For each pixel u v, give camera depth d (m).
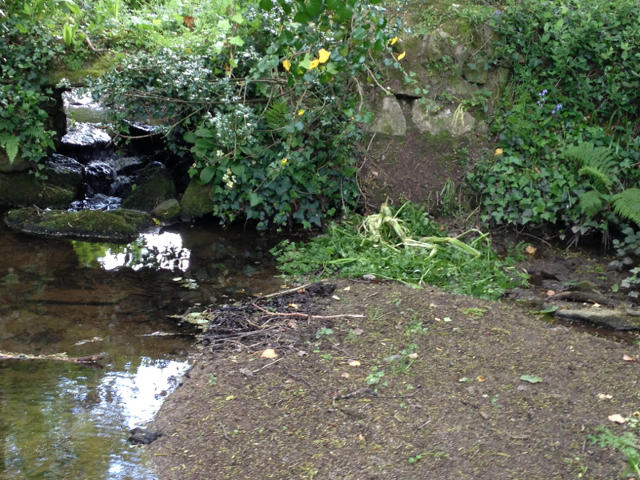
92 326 4.62
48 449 3.21
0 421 3.43
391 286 5.14
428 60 6.83
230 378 3.82
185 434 3.34
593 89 6.72
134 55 6.66
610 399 3.60
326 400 3.56
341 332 4.35
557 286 5.55
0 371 3.96
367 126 6.76
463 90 6.86
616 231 6.54
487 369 3.87
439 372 3.84
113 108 6.75
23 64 6.61
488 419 3.38
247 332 4.43
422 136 6.80
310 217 6.62
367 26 5.21
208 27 6.92
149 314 4.84
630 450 3.10
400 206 6.67
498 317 4.61
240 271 5.73
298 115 5.91
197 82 6.23
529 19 6.79
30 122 6.81
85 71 6.72
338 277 5.45
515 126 6.62
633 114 6.82
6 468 3.05
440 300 4.83
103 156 8.66
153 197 7.29
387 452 3.14
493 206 6.66
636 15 6.77
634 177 6.57
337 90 6.38
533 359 4.01
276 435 3.29
